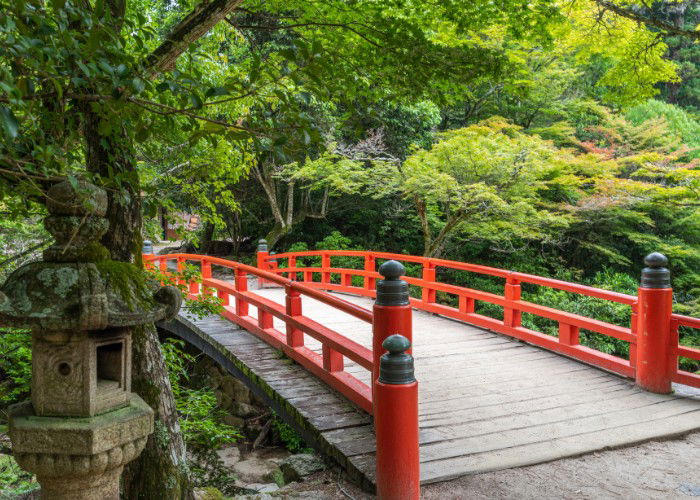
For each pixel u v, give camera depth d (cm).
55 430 196
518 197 1295
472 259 1709
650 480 374
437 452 409
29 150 220
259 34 1054
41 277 194
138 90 190
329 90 344
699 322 511
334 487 381
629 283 1526
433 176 1266
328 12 423
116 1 340
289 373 577
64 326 186
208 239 2009
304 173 1420
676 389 547
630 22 692
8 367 652
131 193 346
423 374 602
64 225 200
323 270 1209
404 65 397
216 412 733
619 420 470
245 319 750
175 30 325
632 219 1588
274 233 1728
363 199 1795
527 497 352
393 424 312
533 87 1606
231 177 556
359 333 803
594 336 1360
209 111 482
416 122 1575
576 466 393
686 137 1889
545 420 470
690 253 1523
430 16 482
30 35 180
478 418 475
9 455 491
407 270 1656
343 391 500
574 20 727
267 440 1027
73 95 223
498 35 1197
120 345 218
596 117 1867
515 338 746
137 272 218
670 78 742
